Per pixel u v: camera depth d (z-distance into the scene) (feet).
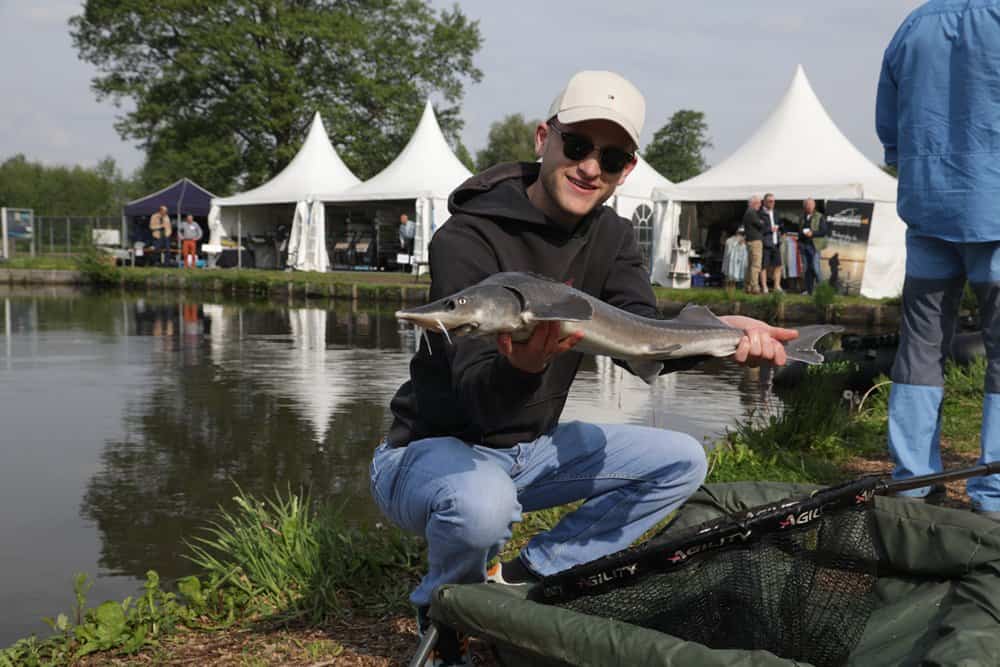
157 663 10.34
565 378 9.38
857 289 69.67
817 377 23.39
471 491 8.32
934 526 9.22
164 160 159.74
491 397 7.49
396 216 114.42
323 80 160.45
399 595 11.95
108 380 34.60
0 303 79.36
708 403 29.55
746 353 8.59
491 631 7.77
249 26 150.10
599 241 9.70
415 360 9.21
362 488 19.25
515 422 9.14
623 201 81.66
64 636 11.18
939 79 13.21
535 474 9.53
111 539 15.96
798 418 20.65
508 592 8.38
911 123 13.62
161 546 15.61
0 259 125.39
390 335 53.11
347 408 28.76
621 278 9.91
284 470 20.86
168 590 13.44
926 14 13.46
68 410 28.32
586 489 9.82
